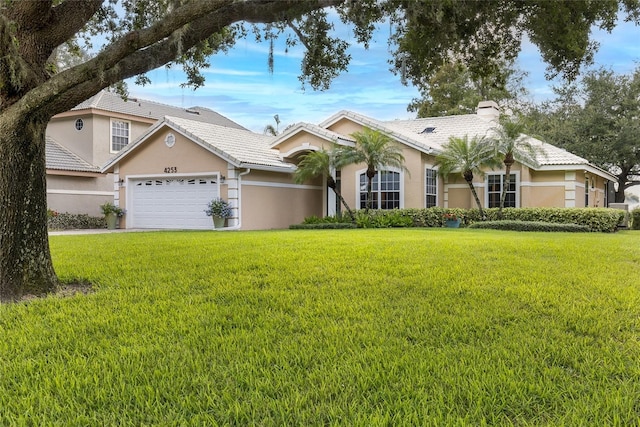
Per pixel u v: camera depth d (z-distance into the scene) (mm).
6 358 3982
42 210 6395
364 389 3248
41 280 6305
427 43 7254
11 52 5746
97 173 23875
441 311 5211
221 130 22250
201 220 20016
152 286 6586
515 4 6918
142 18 8938
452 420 2781
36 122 6047
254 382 3385
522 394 3129
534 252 9438
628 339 4215
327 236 13141
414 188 19906
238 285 6516
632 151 31328
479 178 21750
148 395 3209
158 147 20844
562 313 5020
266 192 20422
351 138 21016
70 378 3496
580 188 22141
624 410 2879
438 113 37719
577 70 7742
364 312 5184
